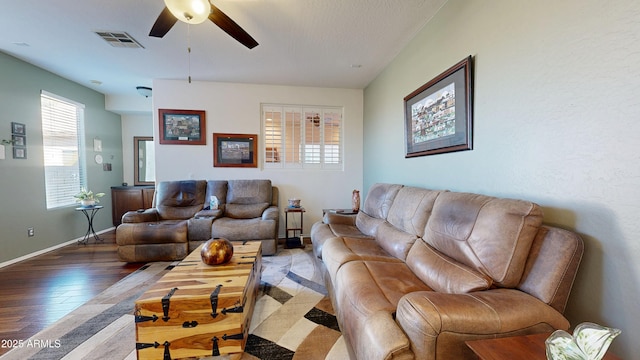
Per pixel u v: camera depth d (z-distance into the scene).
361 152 4.48
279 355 1.53
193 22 1.81
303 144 4.40
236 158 4.16
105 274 2.74
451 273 1.32
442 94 2.12
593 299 1.08
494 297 1.05
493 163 1.63
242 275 1.71
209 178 4.11
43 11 2.20
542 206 1.31
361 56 3.09
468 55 1.84
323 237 2.55
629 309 0.97
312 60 3.21
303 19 2.31
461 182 1.94
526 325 0.96
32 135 3.38
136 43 2.77
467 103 1.82
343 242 2.24
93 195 4.05
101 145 4.68
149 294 1.43
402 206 2.20
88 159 4.38
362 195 4.48
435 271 1.43
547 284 1.04
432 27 2.29
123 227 3.04
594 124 1.07
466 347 0.94
